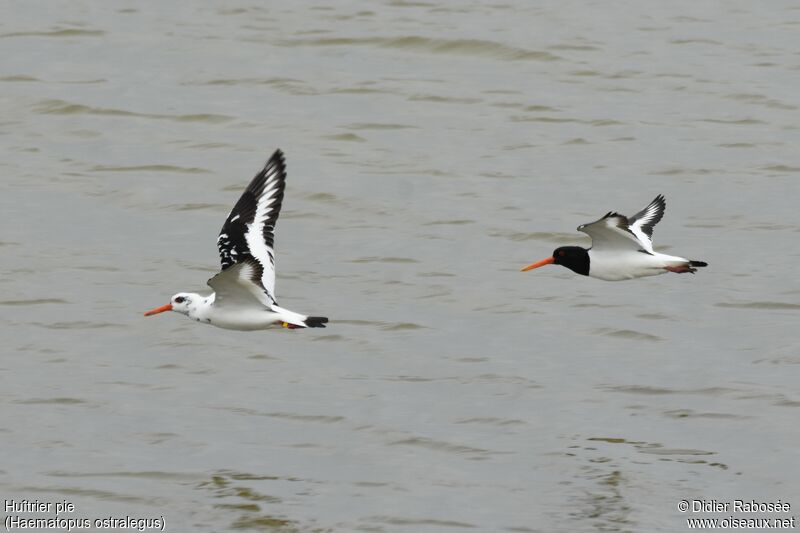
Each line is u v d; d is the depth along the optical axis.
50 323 19.89
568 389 18.22
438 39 34.69
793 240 23.94
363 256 22.97
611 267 17.38
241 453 16.17
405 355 19.25
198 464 15.89
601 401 17.88
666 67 33.47
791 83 32.38
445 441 16.62
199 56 33.62
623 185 26.44
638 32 36.12
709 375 18.67
